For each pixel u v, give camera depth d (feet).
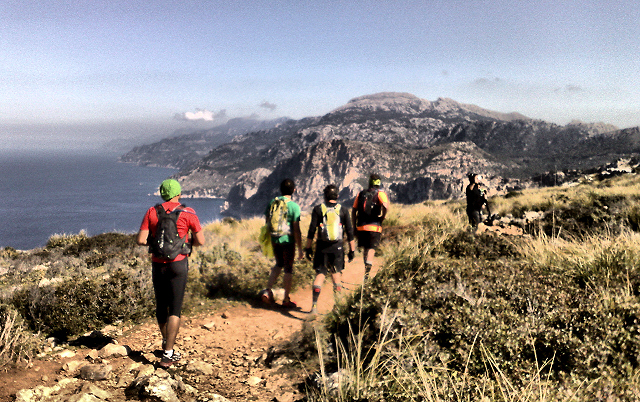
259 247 37.22
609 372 8.89
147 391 10.09
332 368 12.21
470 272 14.24
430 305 12.47
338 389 9.86
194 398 10.72
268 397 11.18
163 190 13.30
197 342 16.10
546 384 8.48
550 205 39.58
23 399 9.34
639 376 8.73
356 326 13.08
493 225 36.24
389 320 11.70
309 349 13.51
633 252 15.16
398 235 32.45
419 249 18.39
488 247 21.02
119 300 17.80
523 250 19.76
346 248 32.12
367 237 24.00
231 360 14.16
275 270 21.62
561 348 9.78
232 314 20.16
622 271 13.82
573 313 10.93
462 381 9.24
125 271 22.71
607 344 9.57
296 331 16.20
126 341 15.71
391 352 10.73
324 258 20.39
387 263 17.38
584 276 14.35
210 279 24.00
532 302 11.90
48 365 11.75
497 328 10.43
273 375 12.67
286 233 21.09
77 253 38.11
